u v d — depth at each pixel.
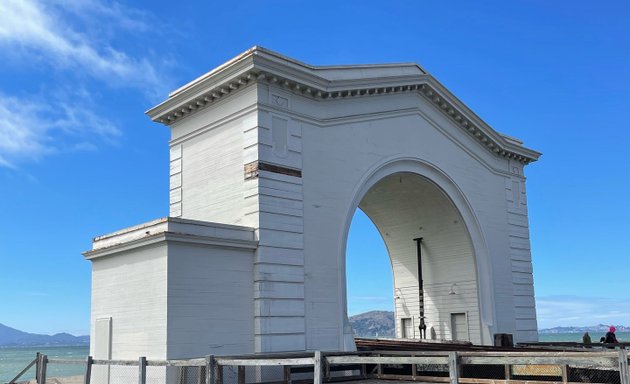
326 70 27.33
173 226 21.80
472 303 34.06
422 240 36.50
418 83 31.09
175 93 27.98
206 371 15.50
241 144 25.11
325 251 25.78
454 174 33.34
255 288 23.38
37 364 20.23
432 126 32.53
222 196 25.64
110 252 23.73
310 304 24.73
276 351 23.12
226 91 25.88
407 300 37.78
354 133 28.16
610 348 29.16
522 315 35.66
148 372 21.41
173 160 28.41
